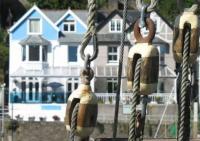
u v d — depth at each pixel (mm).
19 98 98562
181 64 9914
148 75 9406
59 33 103125
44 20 103125
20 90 99875
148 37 9539
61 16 105812
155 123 72625
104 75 98875
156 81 9508
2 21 120438
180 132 9703
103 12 106000
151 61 9430
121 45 11242
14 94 98562
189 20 9781
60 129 78562
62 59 102812
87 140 9672
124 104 65000
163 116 70750
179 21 9844
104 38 101312
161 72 95000
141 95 9539
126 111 65562
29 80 101312
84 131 9516
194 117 53031
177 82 10086
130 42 49062
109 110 81500
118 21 102250
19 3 126750
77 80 101688
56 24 103312
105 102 88500
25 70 101812
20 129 78750
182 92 9648
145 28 9680
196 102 54031
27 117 90938
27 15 103688
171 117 74312
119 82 11039
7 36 110375
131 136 9453
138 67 9422
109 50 101125
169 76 94875
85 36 9633
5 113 85688
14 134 78500
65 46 102875
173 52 9930
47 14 106000
